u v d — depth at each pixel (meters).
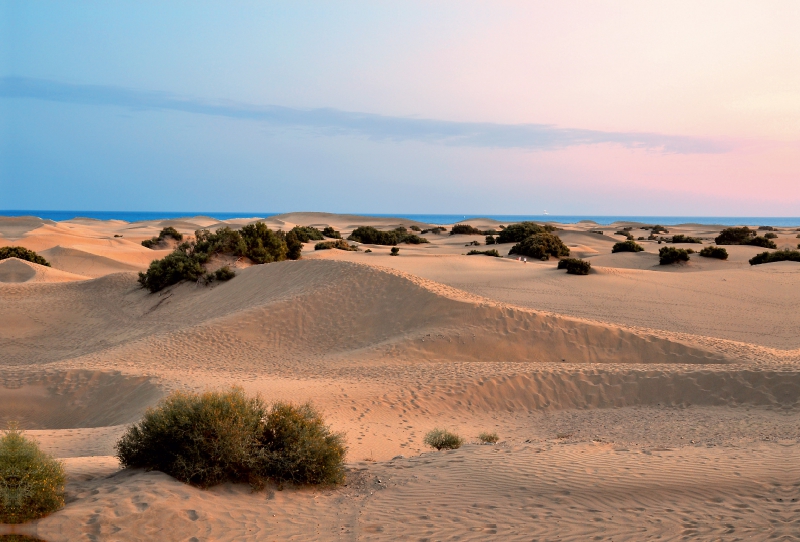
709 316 27.50
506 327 21.31
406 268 42.19
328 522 6.39
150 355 20.19
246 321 23.06
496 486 7.20
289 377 17.47
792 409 13.34
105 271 49.03
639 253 52.69
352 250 54.09
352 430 12.02
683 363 18.66
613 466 7.69
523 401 15.05
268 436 7.82
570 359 19.75
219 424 7.16
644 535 5.70
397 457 9.38
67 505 6.08
